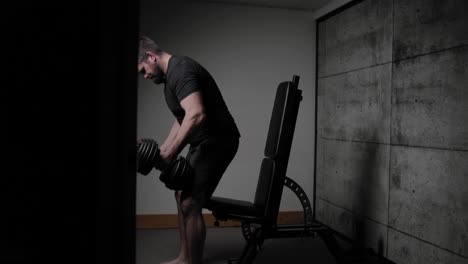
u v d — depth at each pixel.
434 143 2.44
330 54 3.82
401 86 2.77
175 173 2.09
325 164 3.92
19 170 0.31
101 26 0.33
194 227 2.25
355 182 3.37
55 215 0.32
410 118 2.68
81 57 0.32
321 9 3.93
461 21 2.22
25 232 0.31
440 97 2.39
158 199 3.82
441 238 2.37
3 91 0.30
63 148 0.32
